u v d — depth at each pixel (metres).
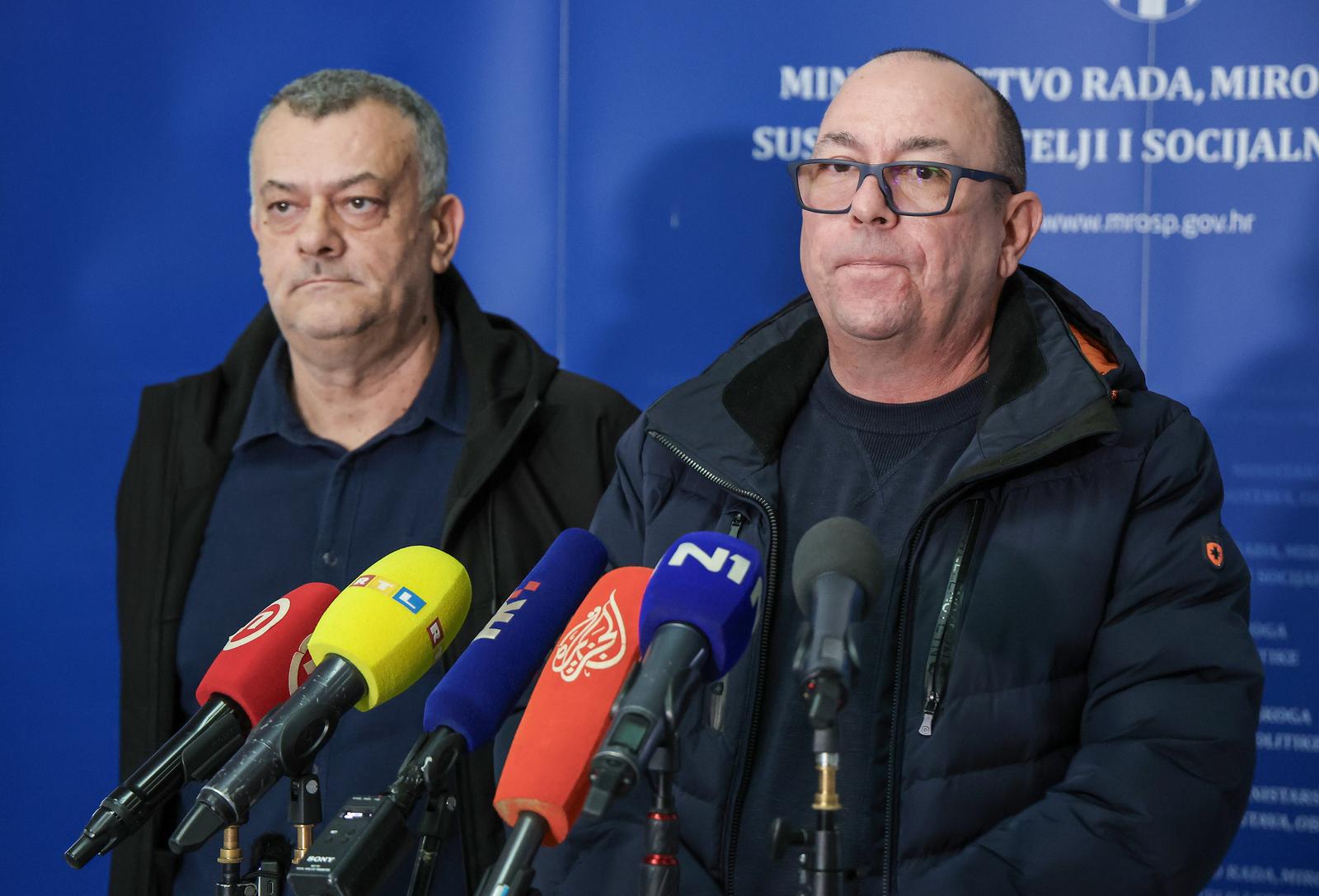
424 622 1.49
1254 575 2.84
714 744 1.86
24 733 3.07
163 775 1.45
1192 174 2.85
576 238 3.04
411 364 2.58
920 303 1.89
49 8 3.05
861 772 1.84
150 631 2.46
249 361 2.64
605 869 1.76
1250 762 1.71
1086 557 1.80
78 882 3.07
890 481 1.97
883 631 1.87
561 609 1.51
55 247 3.07
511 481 2.49
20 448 3.07
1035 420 1.83
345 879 1.22
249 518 2.51
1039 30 2.89
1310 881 2.82
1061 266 2.90
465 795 2.30
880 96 1.92
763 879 1.84
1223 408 2.85
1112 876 1.61
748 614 1.34
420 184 2.54
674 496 2.01
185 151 3.05
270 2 3.04
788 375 2.07
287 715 1.38
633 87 3.02
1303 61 2.81
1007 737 1.77
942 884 1.62
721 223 3.01
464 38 3.04
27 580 3.07
